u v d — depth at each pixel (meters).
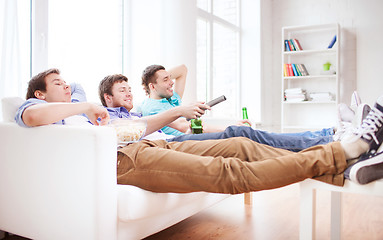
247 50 5.16
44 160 1.34
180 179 1.30
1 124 1.50
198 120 2.11
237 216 2.15
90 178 1.21
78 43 2.79
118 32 3.25
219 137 1.77
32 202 1.40
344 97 4.79
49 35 2.53
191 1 3.34
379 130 1.15
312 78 4.99
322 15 4.96
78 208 1.25
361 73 4.69
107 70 3.10
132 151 1.44
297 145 1.61
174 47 3.25
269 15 5.36
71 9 2.73
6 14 2.08
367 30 4.66
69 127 1.28
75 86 2.11
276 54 5.39
